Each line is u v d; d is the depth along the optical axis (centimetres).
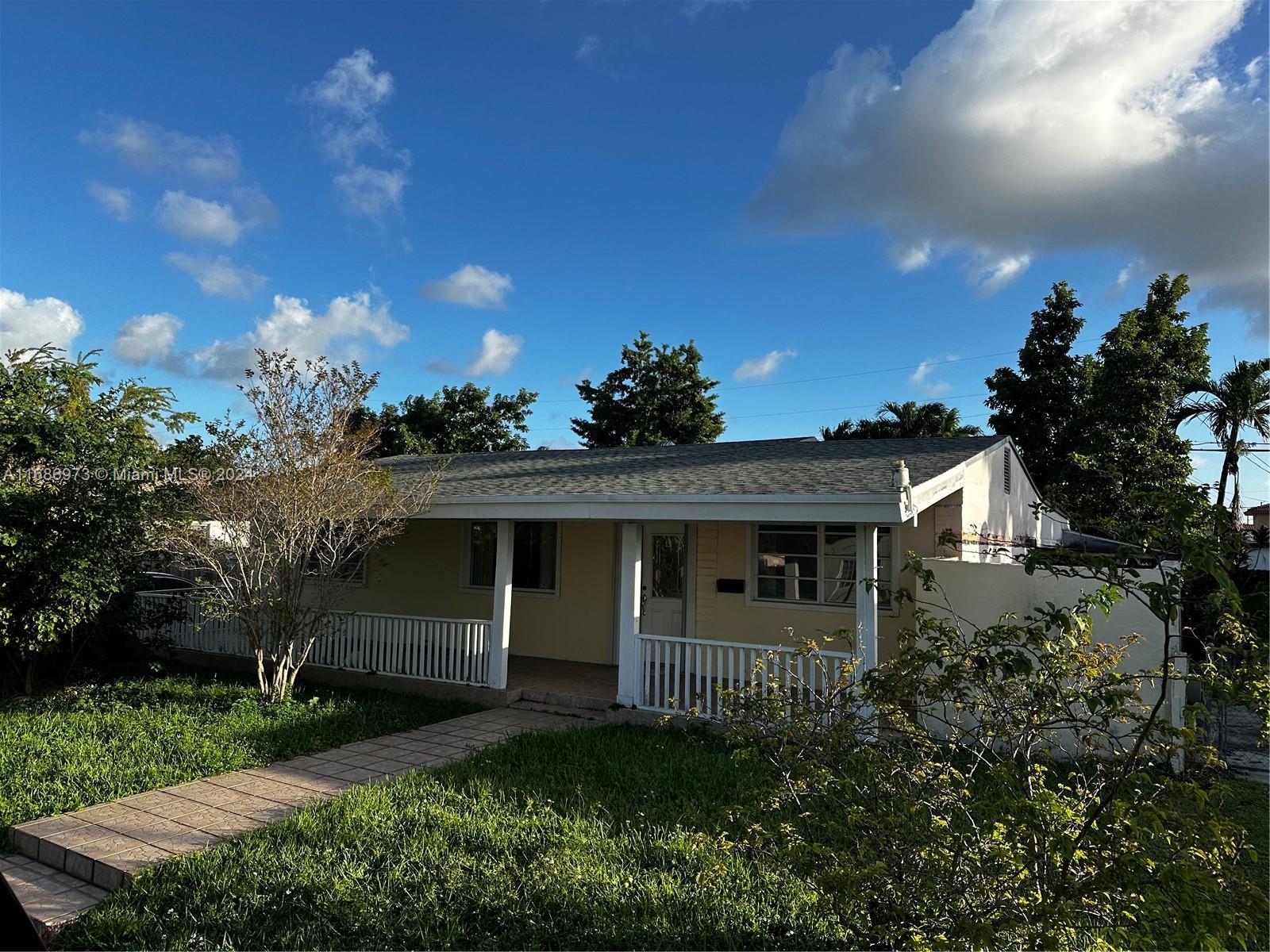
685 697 952
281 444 958
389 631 1130
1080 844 282
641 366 3412
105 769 689
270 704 967
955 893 301
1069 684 362
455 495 1058
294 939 403
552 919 419
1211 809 272
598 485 1019
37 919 441
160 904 443
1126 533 314
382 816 559
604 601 1299
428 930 410
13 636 967
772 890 448
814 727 392
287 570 1000
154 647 1272
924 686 329
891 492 786
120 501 1008
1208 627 634
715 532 1198
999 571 854
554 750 764
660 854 498
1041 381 2377
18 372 1035
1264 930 422
